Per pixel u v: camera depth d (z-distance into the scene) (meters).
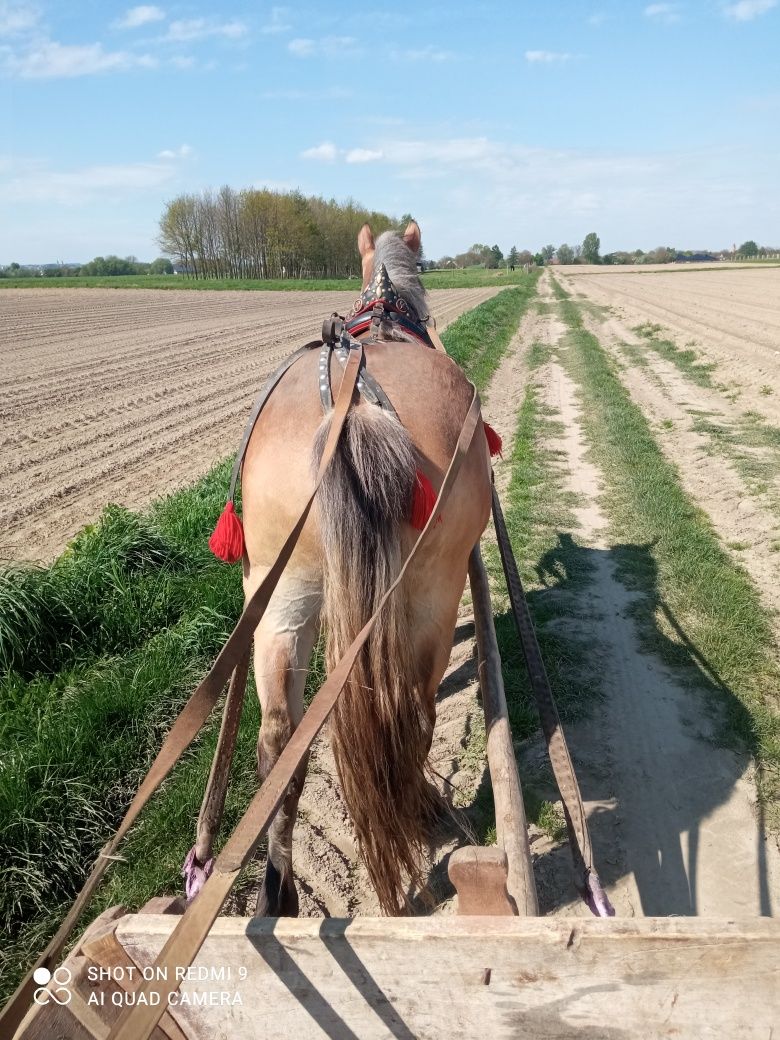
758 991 1.50
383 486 2.22
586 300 41.66
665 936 1.49
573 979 1.55
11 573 4.91
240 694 2.69
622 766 3.79
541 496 7.98
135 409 13.34
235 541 2.72
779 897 2.99
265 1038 1.71
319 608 2.46
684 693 4.35
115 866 3.22
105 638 4.83
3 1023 1.44
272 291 61.78
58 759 3.63
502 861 1.78
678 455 9.45
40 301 47.12
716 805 3.50
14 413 12.88
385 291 3.64
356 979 1.62
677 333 23.05
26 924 2.94
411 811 2.38
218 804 2.77
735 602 5.23
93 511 7.88
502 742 2.71
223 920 1.66
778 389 12.85
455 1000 1.61
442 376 2.79
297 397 2.62
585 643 4.91
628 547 6.48
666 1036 1.57
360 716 2.24
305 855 3.34
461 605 5.62
